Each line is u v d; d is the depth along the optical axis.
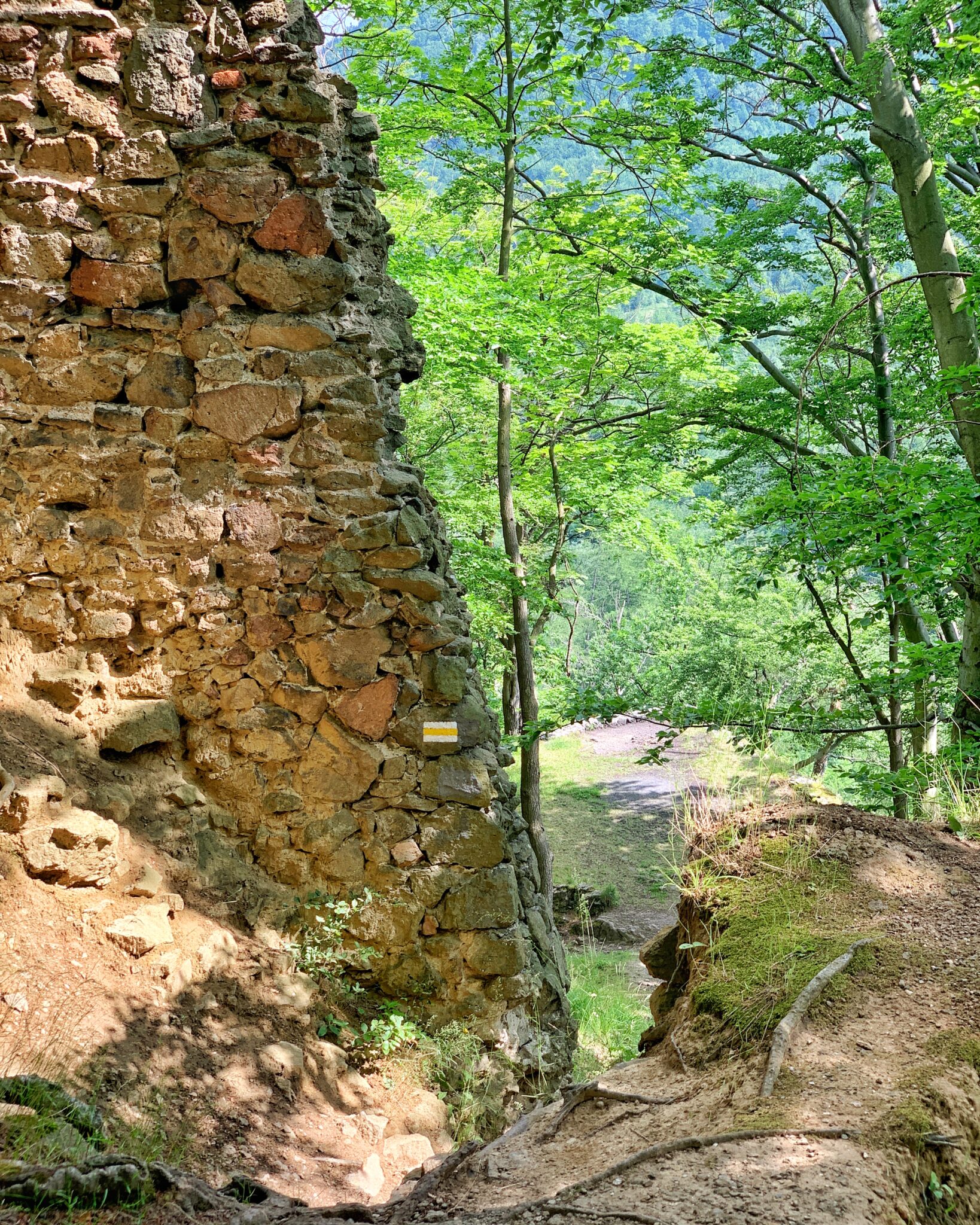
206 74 5.55
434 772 5.70
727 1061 3.18
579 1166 2.91
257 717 5.61
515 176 12.62
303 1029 4.98
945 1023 3.02
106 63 5.43
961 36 7.82
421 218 14.20
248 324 5.62
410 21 11.62
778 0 12.70
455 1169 3.18
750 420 13.55
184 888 5.15
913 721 11.66
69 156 5.44
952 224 12.31
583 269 13.12
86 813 4.64
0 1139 2.90
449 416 16.14
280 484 5.64
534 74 11.69
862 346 14.09
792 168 13.39
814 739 10.10
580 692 9.07
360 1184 4.23
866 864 3.94
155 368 5.55
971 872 3.90
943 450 13.08
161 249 5.55
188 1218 2.74
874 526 7.53
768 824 4.28
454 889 5.66
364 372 5.79
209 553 5.59
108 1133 3.52
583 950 12.86
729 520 14.10
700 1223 2.32
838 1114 2.68
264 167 5.57
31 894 4.35
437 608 5.77
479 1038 5.55
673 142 12.32
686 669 19.16
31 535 5.44
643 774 21.31
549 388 13.86
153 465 5.55
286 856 5.57
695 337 13.77
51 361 5.46
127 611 5.54
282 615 5.63
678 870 4.23
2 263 5.41
